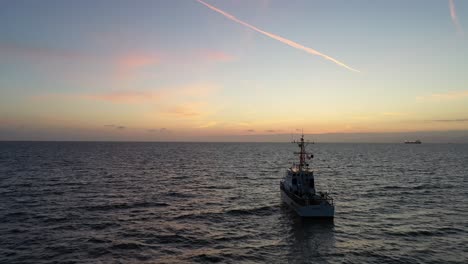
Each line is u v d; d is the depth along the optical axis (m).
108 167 112.50
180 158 169.75
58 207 49.94
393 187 73.50
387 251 33.06
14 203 52.03
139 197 59.41
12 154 167.75
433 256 31.66
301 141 54.25
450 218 45.72
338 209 51.22
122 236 36.88
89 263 29.19
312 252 32.88
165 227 40.88
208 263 29.81
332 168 119.31
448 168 118.25
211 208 51.75
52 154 175.75
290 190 52.34
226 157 184.75
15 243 33.88
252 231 39.81
